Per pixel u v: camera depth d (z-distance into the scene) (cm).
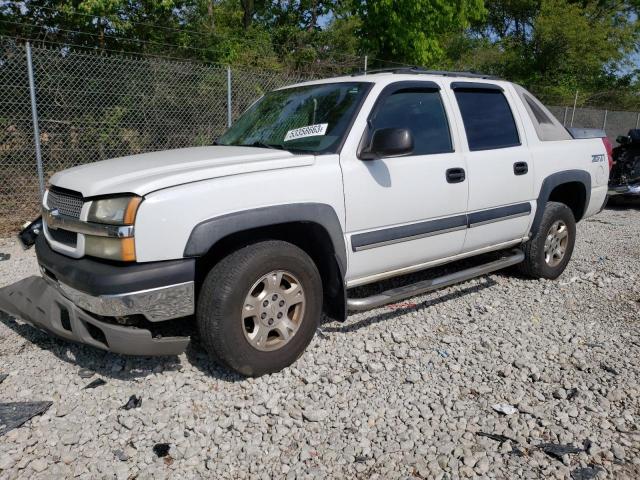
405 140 358
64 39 1181
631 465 280
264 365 348
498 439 301
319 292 369
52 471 269
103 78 889
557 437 304
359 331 430
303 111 424
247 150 388
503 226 492
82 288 311
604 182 603
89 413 317
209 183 319
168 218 305
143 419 310
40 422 306
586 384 360
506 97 507
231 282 325
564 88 2622
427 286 435
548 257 558
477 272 480
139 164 354
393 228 403
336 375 361
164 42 1293
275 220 336
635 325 459
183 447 290
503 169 479
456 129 448
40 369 364
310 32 1694
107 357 378
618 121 1892
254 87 983
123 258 303
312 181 355
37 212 820
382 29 1903
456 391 348
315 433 304
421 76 440
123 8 1194
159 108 923
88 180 332
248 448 290
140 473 270
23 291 384
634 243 765
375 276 409
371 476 271
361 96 398
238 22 1939
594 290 545
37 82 855
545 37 2716
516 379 365
